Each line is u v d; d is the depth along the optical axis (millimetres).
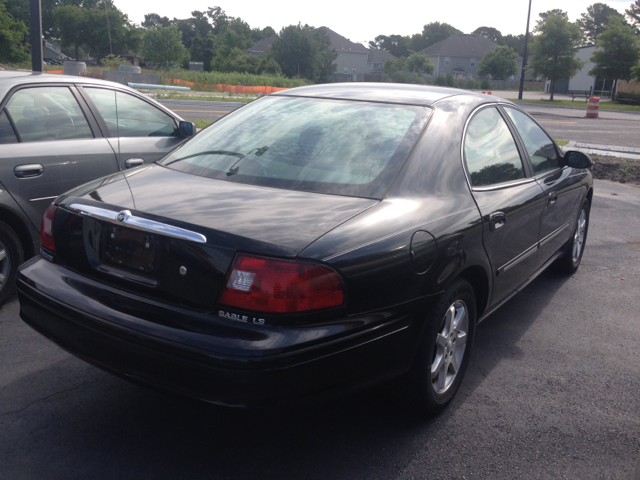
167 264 2297
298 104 3359
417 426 2932
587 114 26891
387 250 2365
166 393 2252
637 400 3301
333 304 2186
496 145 3533
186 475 2492
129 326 2287
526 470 2631
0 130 4113
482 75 77500
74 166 4469
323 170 2744
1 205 4023
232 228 2230
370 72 93688
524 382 3457
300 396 2164
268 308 2111
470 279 3180
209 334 2146
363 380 2381
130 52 78125
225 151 3053
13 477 2430
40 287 2633
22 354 3527
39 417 2877
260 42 91500
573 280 5359
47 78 4559
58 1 80750
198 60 91375
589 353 3887
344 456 2666
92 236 2574
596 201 8695
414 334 2580
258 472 2529
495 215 3121
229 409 2125
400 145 2852
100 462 2555
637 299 4922
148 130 5195
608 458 2752
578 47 41719
